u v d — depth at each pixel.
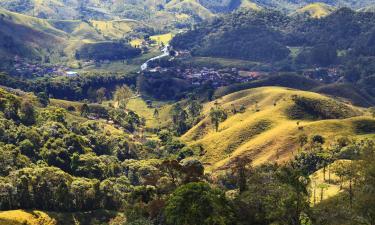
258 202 87.38
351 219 77.81
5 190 136.88
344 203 86.44
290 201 81.75
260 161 197.38
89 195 147.75
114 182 169.88
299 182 90.62
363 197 78.31
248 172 107.25
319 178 142.50
